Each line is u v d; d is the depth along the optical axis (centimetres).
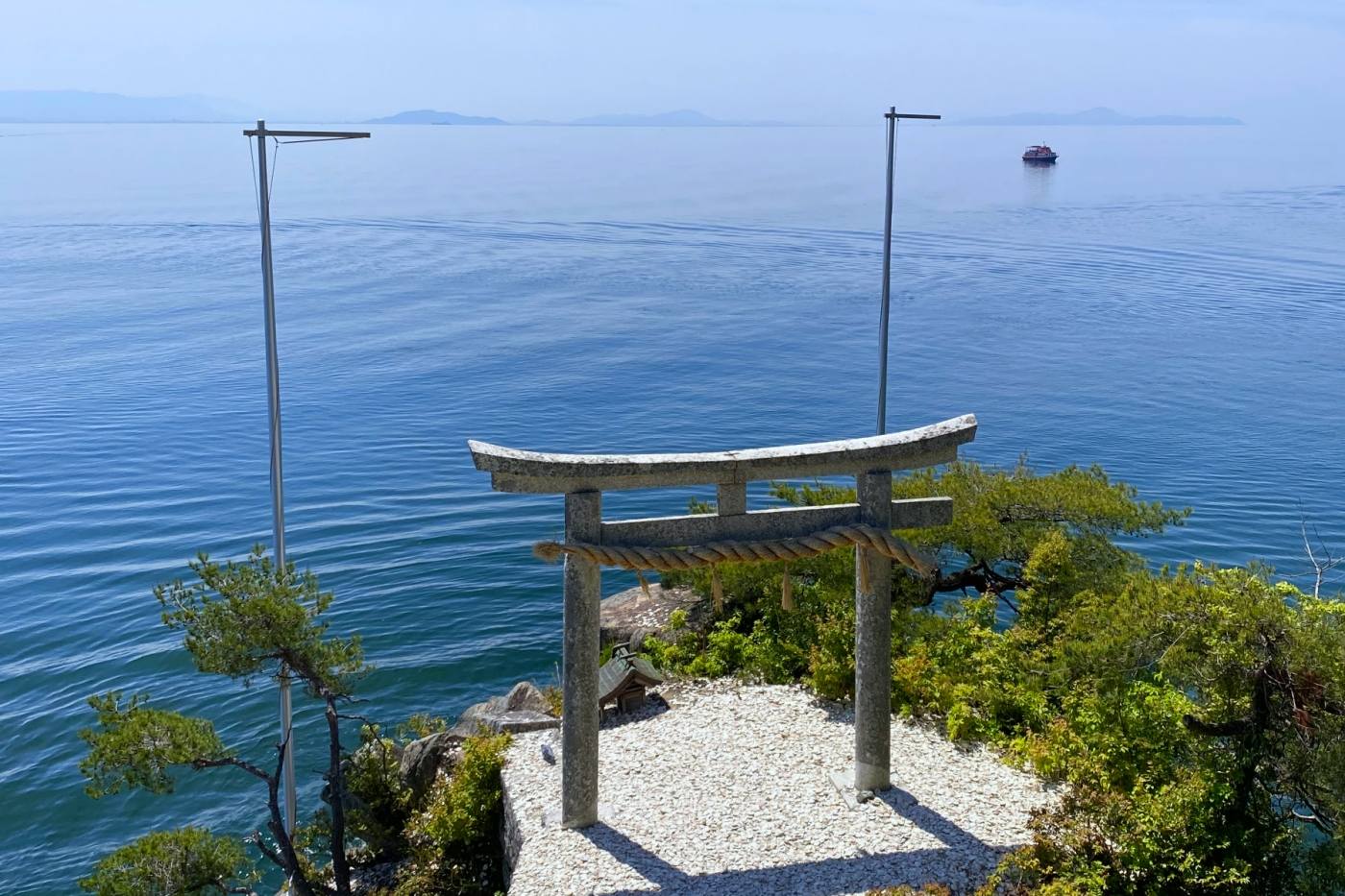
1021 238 16062
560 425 6334
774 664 1988
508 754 1730
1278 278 12169
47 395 6706
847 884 1324
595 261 13725
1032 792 1527
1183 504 4781
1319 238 15938
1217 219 18838
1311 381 7369
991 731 1703
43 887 2114
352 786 1856
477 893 1623
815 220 18925
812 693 1888
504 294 11225
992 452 5791
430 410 6544
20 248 14225
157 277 11831
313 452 5503
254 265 12850
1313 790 1429
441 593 3503
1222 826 1373
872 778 1520
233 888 1659
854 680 1847
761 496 4591
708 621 2331
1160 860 1318
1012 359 8188
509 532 4106
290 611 1562
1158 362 8019
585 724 1439
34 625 3350
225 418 6203
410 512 4428
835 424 6469
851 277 12481
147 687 2917
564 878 1357
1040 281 12012
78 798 2402
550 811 1521
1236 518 4572
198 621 1562
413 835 1761
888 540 1398
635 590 2820
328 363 7812
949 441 1426
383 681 2900
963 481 2450
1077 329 9338
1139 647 1530
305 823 2273
